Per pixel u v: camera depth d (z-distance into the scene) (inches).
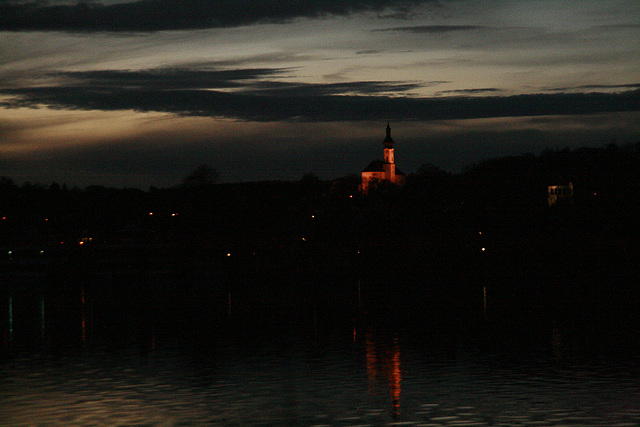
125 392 1764.3
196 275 6678.2
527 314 3378.4
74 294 5452.8
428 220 7573.8
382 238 6983.3
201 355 2353.6
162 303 4534.9
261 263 7116.1
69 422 1489.9
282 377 1930.4
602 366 1996.8
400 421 1457.9
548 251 6417.3
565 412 1491.1
